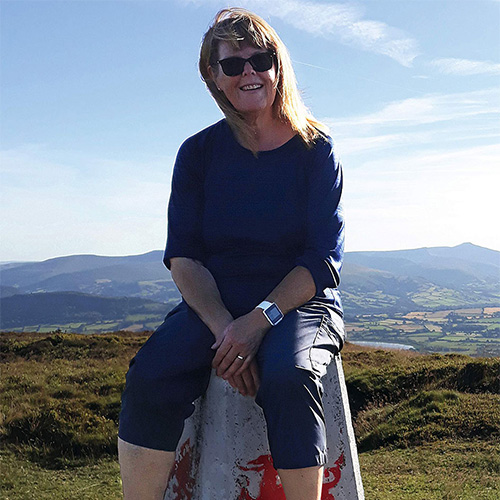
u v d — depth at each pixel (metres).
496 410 11.61
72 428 11.07
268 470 2.35
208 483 2.38
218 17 2.43
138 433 2.13
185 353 2.17
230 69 2.32
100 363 19.42
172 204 2.49
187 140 2.55
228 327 2.15
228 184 2.38
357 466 2.49
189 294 2.29
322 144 2.39
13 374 16.62
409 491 8.00
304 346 2.06
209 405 2.41
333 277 2.23
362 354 20.64
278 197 2.33
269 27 2.37
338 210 2.34
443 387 14.24
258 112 2.37
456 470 8.91
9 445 10.47
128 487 2.16
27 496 8.27
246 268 2.35
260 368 2.13
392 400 14.05
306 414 1.94
